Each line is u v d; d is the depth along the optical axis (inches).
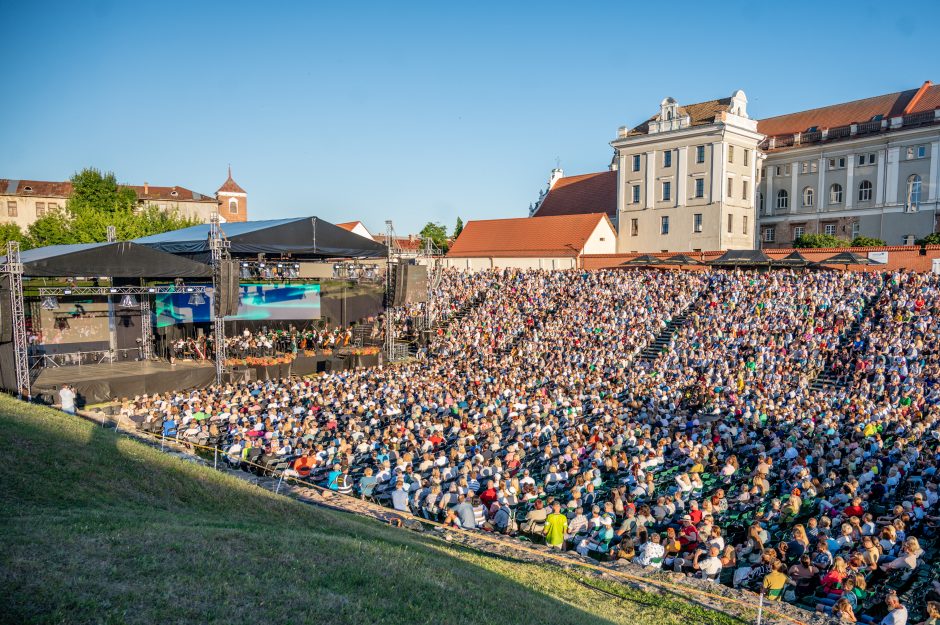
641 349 1498.5
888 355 1189.7
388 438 869.8
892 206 2349.9
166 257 1263.5
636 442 877.2
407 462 798.5
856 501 621.6
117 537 368.8
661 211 2461.9
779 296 1537.9
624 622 411.8
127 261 1210.0
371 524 571.5
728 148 2326.5
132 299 1427.2
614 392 1184.2
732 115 2327.8
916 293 1396.4
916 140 2273.6
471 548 553.6
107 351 1405.0
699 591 482.6
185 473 562.6
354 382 1268.5
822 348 1294.3
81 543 351.9
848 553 542.0
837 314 1395.2
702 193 2340.1
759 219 2770.7
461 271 2383.1
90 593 295.6
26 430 570.9
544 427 964.0
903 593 512.4
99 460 534.0
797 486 687.7
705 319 1520.7
